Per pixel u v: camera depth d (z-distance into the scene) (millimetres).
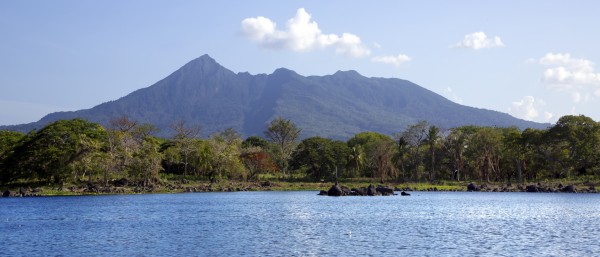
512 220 66750
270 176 190500
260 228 59625
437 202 99562
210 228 59906
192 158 162500
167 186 141625
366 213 77062
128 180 139750
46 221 68062
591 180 157375
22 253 44594
